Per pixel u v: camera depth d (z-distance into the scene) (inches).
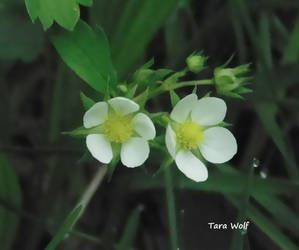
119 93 11.1
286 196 13.6
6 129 13.6
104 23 12.6
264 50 13.2
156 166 12.9
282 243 11.8
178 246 11.8
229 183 12.1
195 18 14.4
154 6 12.4
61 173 13.1
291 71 13.2
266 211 13.3
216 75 11.1
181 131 11.0
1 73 14.0
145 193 13.7
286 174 13.9
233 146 11.1
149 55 14.1
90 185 12.1
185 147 11.0
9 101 13.5
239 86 11.2
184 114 11.0
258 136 13.7
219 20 13.5
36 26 13.2
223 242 13.2
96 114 10.7
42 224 13.0
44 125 13.4
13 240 13.1
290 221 12.2
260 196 12.2
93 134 10.7
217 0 14.4
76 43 11.2
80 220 13.6
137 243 13.6
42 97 14.4
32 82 14.4
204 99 11.0
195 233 13.2
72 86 13.0
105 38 11.2
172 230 11.9
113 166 10.8
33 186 13.8
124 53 12.4
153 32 12.4
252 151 13.6
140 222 13.7
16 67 14.4
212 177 12.2
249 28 13.1
